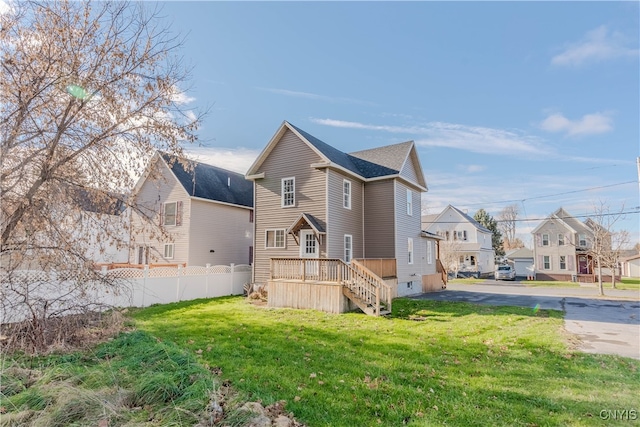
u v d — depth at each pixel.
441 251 34.47
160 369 4.44
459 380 4.83
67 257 5.93
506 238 58.25
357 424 3.49
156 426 3.07
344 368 5.26
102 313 6.68
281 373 4.96
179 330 7.87
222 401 3.73
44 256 5.70
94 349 5.48
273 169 15.98
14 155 5.81
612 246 24.75
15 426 3.04
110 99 6.07
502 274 32.28
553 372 5.21
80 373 4.28
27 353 5.09
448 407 3.92
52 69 5.74
